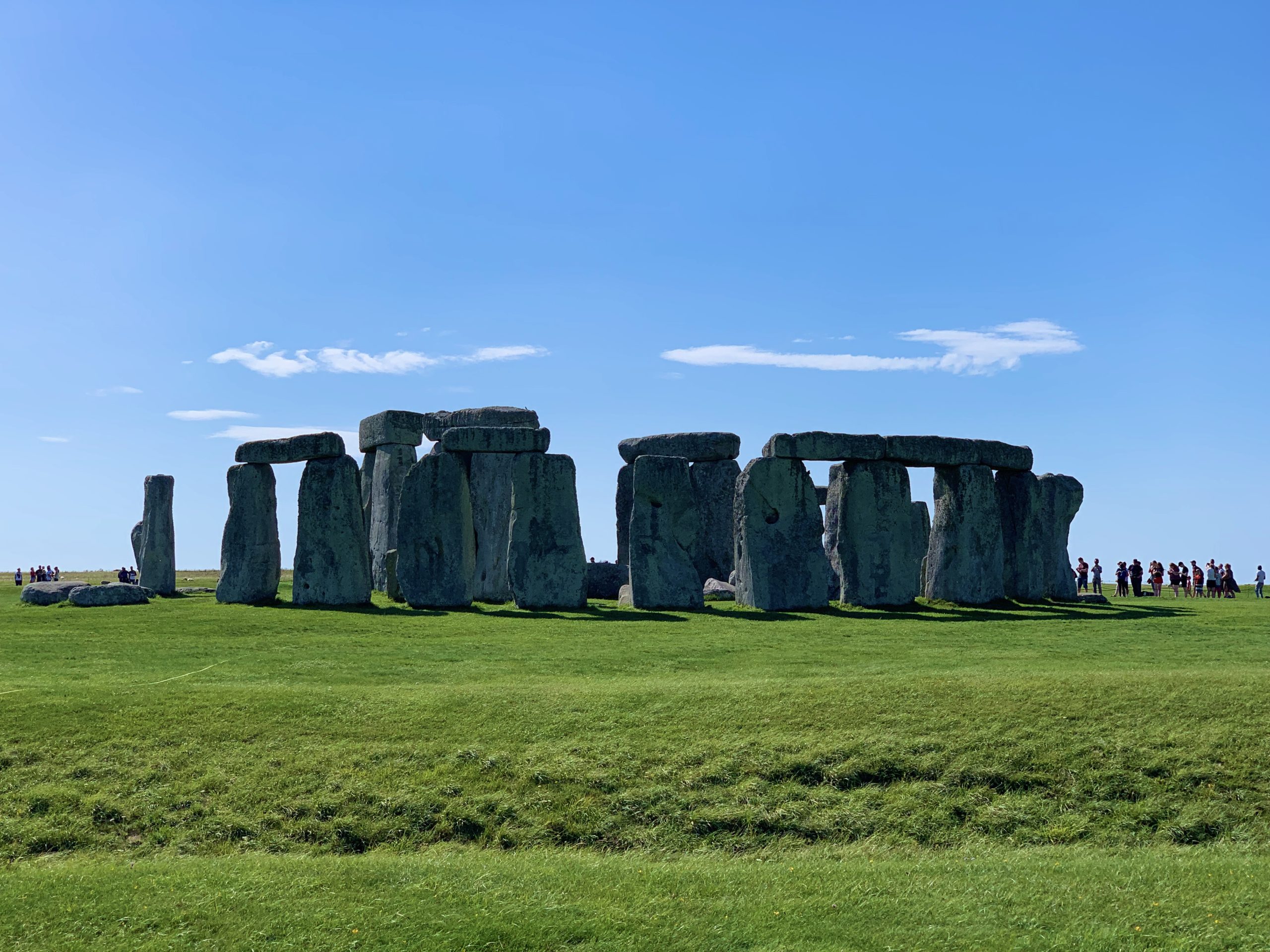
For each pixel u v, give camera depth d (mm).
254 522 34719
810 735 16625
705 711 17656
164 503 39750
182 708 17906
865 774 15656
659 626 28891
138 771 15828
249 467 34938
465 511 33750
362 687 19984
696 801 15195
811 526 33688
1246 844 14039
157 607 32500
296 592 33594
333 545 33438
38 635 26672
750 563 33500
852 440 34219
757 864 13602
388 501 41781
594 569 40969
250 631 27703
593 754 16219
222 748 16531
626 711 17750
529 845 14469
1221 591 44594
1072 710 17156
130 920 11742
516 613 31750
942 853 14125
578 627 28500
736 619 30625
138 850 14297
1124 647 25469
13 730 16812
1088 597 38656
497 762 16016
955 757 15883
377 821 14859
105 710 17719
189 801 15234
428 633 27453
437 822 14852
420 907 12039
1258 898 11945
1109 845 14164
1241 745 15898
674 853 14281
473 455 40156
